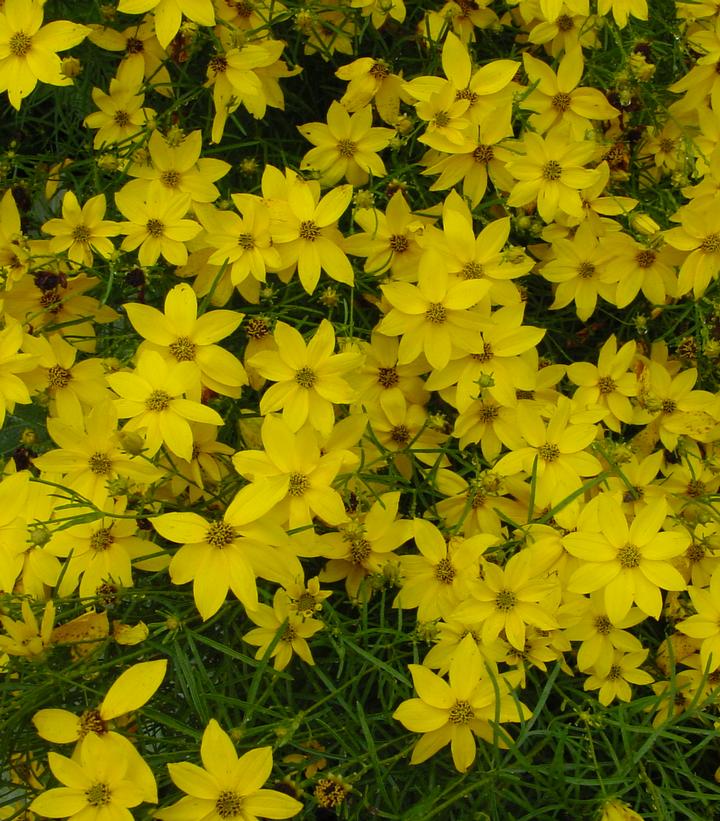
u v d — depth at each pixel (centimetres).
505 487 49
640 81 55
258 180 59
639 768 49
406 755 49
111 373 50
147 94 59
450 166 53
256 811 42
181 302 48
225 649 46
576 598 48
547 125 54
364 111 53
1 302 50
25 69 51
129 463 47
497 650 47
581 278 53
